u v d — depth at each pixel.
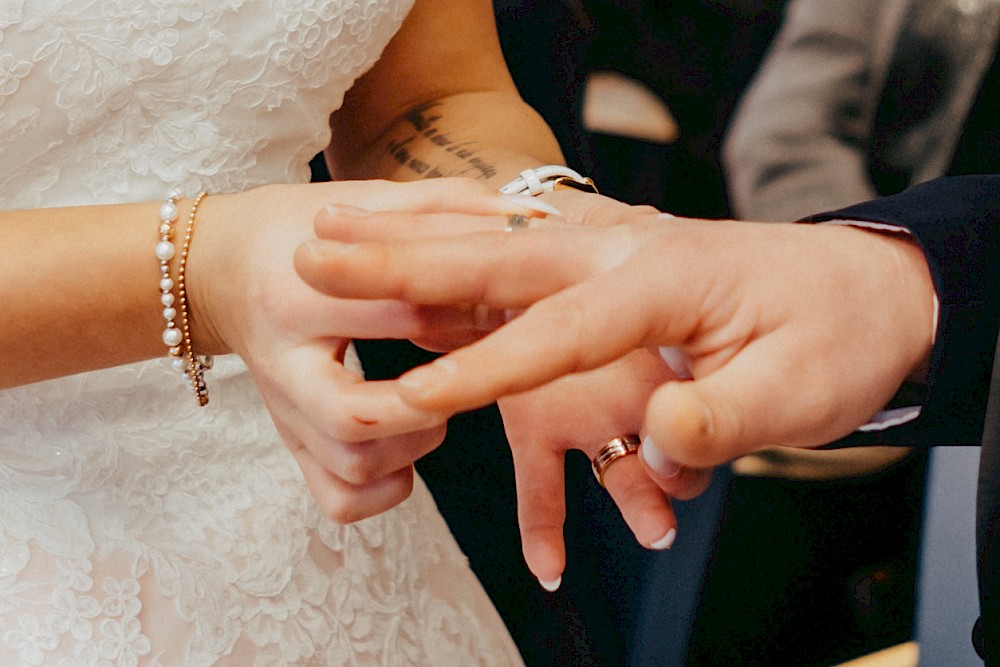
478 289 0.57
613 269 0.56
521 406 0.70
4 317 0.66
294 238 0.64
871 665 1.14
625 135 1.49
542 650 1.04
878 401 0.59
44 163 0.72
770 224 0.59
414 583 0.80
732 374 0.56
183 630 0.70
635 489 0.68
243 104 0.75
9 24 0.68
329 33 0.76
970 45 1.23
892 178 1.37
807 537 1.40
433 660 0.78
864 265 0.59
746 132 1.44
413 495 0.86
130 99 0.72
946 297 0.59
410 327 0.62
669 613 1.34
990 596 0.60
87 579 0.68
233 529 0.74
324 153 0.98
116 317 0.67
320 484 0.66
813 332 0.57
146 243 0.66
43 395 0.71
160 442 0.74
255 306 0.64
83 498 0.71
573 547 1.32
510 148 0.86
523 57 1.28
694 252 0.56
